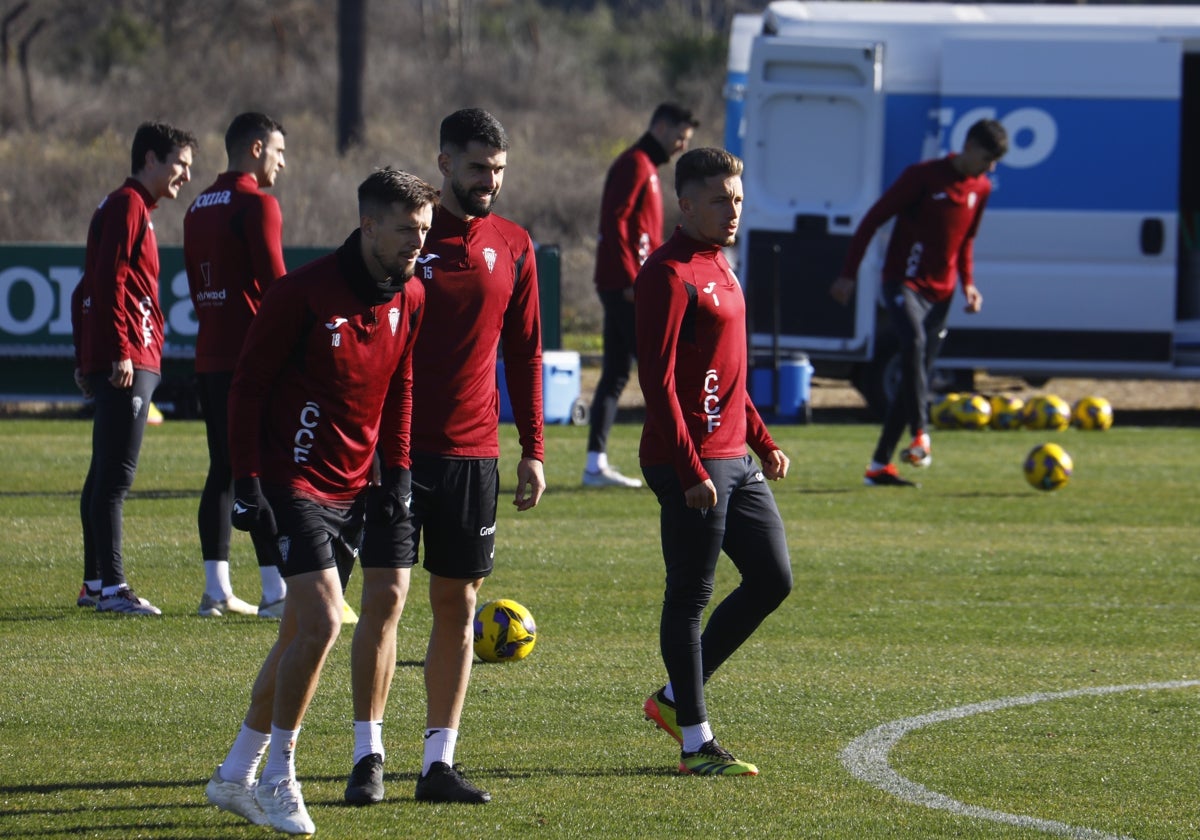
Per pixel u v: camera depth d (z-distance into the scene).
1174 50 61.62
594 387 76.12
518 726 23.25
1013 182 62.50
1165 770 21.20
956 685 25.91
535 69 158.50
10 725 22.97
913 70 62.97
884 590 33.66
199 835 18.11
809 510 43.81
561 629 29.84
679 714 21.05
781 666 27.19
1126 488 48.31
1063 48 62.00
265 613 30.33
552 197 117.88
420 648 28.33
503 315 20.20
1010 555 37.66
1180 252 69.12
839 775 20.86
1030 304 62.81
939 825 18.73
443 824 18.53
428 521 19.70
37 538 38.59
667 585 21.17
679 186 20.86
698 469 20.39
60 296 64.62
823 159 62.41
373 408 18.59
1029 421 62.94
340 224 105.50
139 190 30.11
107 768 20.84
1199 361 65.12
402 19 182.88
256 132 28.91
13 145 125.88
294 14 173.62
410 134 139.50
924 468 52.12
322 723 23.31
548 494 46.00
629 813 19.06
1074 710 24.36
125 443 30.39
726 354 20.94
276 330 18.03
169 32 166.50
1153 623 30.69
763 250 63.09
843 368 65.38
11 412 68.31
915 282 45.88
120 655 27.33
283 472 18.34
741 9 192.38
